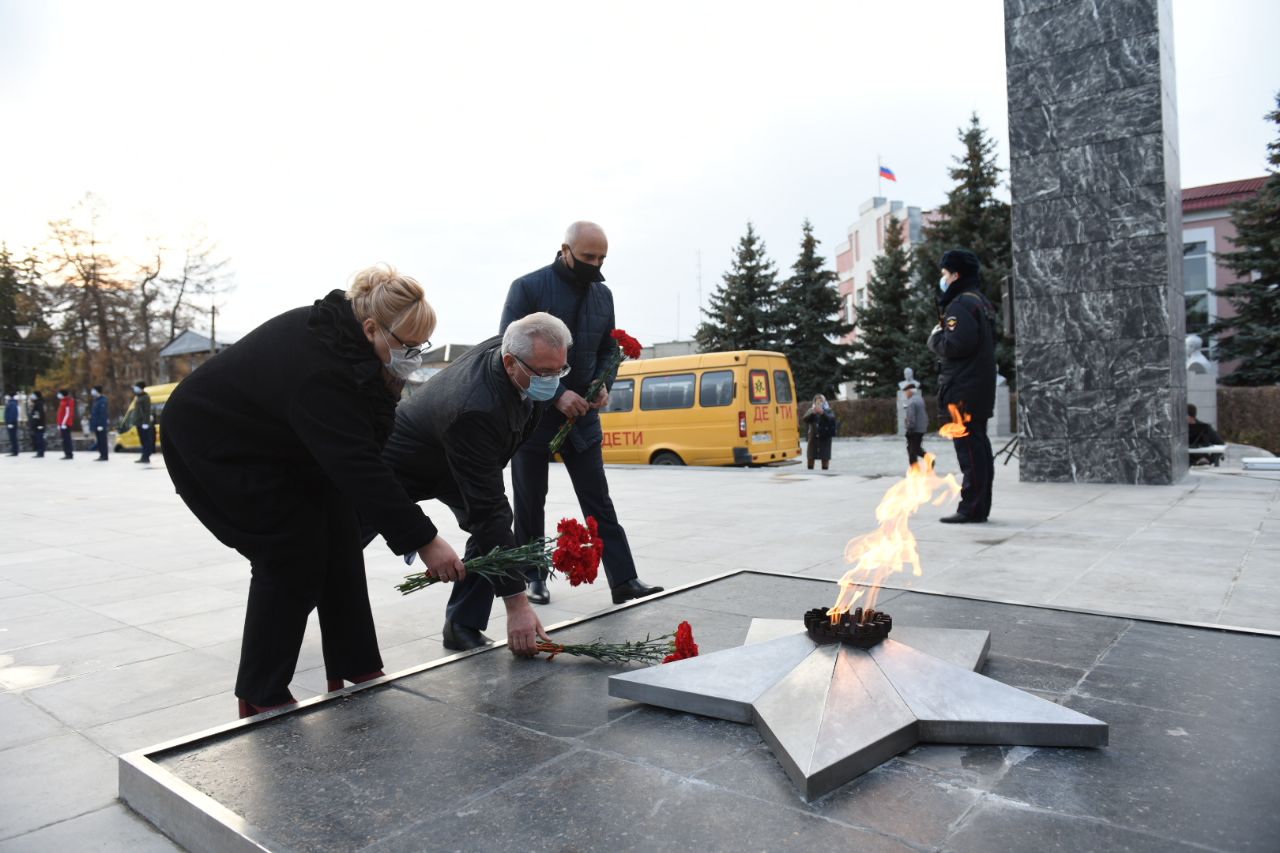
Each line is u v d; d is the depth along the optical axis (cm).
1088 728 200
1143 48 877
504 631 401
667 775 194
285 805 185
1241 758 194
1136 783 183
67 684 337
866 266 4919
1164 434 883
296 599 262
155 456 2488
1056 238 938
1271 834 160
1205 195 3027
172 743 221
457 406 294
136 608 466
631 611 352
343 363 244
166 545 693
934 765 195
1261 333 2378
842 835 164
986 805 174
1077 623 314
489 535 296
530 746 213
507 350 290
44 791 238
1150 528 607
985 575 467
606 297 445
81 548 684
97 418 2123
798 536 647
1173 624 308
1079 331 928
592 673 273
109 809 221
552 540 294
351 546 286
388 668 348
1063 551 530
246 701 262
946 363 677
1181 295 970
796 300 3803
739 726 223
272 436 254
